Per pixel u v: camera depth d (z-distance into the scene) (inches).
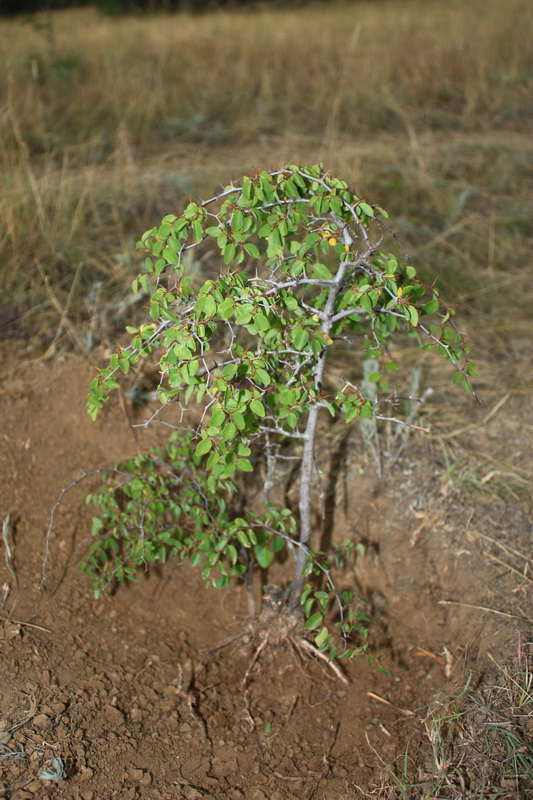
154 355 133.2
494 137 276.2
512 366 144.7
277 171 77.9
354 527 116.0
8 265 155.9
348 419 79.6
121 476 114.4
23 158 191.2
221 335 132.6
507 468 119.8
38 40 377.1
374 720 94.6
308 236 75.3
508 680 89.0
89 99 279.3
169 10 536.7
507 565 104.6
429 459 121.1
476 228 194.2
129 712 91.0
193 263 146.0
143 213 183.2
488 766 80.4
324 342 76.0
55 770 79.6
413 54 355.6
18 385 128.3
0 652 91.7
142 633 104.6
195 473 98.2
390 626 107.7
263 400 87.7
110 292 151.4
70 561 109.0
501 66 351.3
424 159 234.5
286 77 327.9
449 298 163.6
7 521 105.1
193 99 301.4
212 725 93.0
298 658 103.2
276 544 90.5
